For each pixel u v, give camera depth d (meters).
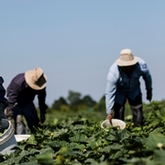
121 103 12.70
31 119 13.46
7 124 9.46
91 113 28.44
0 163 7.76
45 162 6.38
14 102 12.95
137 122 12.62
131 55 11.90
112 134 8.59
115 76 11.98
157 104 14.57
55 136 9.65
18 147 8.95
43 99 13.55
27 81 13.00
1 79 9.93
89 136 10.02
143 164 5.77
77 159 7.34
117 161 6.57
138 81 12.52
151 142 6.38
